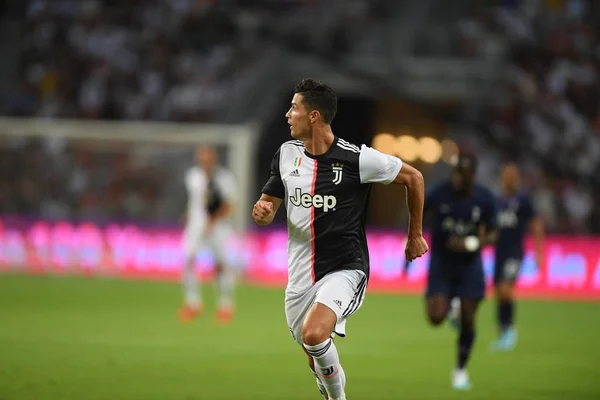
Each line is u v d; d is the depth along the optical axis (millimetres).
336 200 19641
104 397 25656
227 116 81312
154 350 35500
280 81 83625
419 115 89750
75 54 89375
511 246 38562
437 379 30297
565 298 63750
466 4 92125
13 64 91125
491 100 84312
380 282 67500
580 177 80812
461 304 28641
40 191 71125
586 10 91938
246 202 67438
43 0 93750
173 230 68688
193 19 89500
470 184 28922
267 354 35000
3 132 71188
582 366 33719
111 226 70125
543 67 86625
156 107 83750
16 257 71250
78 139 71062
